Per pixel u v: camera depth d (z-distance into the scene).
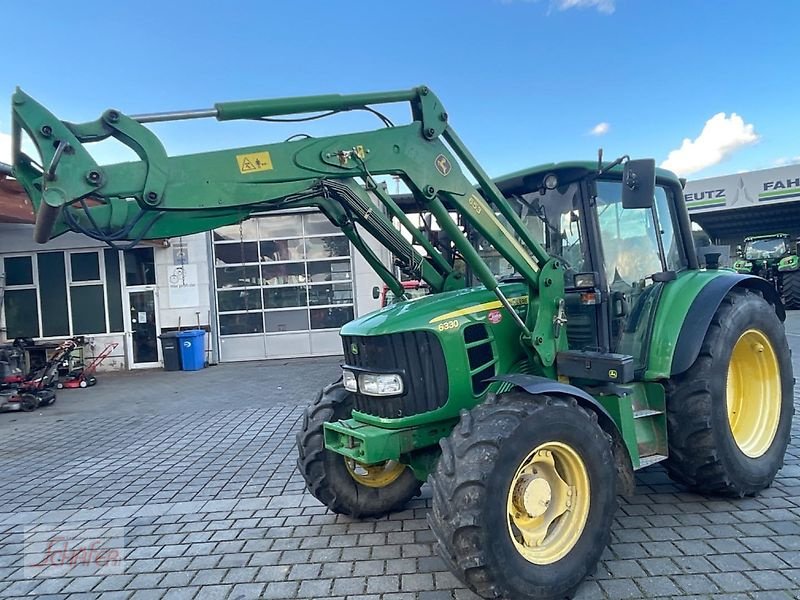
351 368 3.81
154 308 14.78
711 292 4.21
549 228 4.24
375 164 3.30
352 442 3.61
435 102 3.44
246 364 14.33
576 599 3.06
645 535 3.73
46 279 14.82
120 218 3.11
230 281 14.92
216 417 8.42
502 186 4.36
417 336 3.51
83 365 13.20
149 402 10.05
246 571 3.66
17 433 8.23
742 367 4.65
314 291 14.94
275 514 4.57
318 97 3.21
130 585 3.56
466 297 3.81
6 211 10.07
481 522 2.82
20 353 11.01
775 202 22.62
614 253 4.18
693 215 24.84
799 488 4.42
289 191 3.18
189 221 3.18
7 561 4.00
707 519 3.93
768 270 20.59
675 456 4.10
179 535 4.26
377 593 3.29
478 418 3.06
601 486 3.18
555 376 3.78
